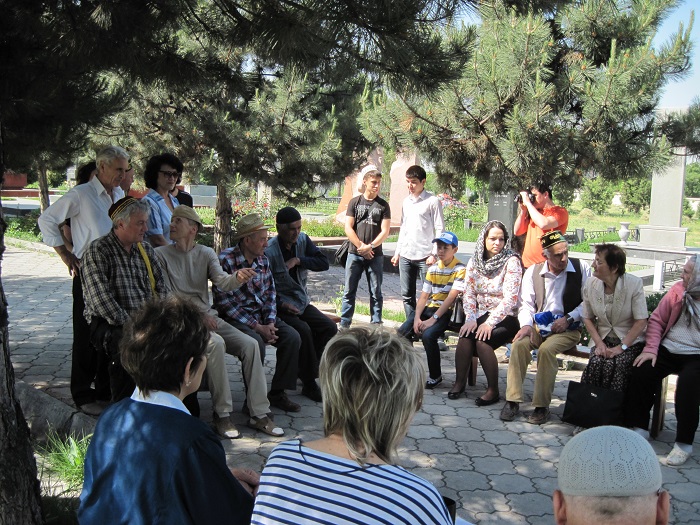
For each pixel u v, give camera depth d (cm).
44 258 1405
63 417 489
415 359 187
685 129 836
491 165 867
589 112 785
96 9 444
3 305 285
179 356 225
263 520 169
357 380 178
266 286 532
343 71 420
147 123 1102
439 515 170
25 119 632
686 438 457
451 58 406
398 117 880
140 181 1165
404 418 181
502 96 798
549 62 801
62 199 493
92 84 689
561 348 527
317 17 362
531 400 585
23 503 284
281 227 568
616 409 480
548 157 796
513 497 406
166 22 502
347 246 801
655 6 819
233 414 527
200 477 208
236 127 1035
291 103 1012
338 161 1116
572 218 4609
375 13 352
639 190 4984
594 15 809
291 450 181
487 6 400
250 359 490
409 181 773
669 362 477
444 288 614
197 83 588
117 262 445
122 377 436
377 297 809
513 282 563
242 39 422
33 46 520
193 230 499
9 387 285
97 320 441
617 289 495
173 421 215
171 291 491
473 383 623
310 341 557
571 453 147
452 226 2484
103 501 214
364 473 172
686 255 1652
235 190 1026
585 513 141
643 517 138
